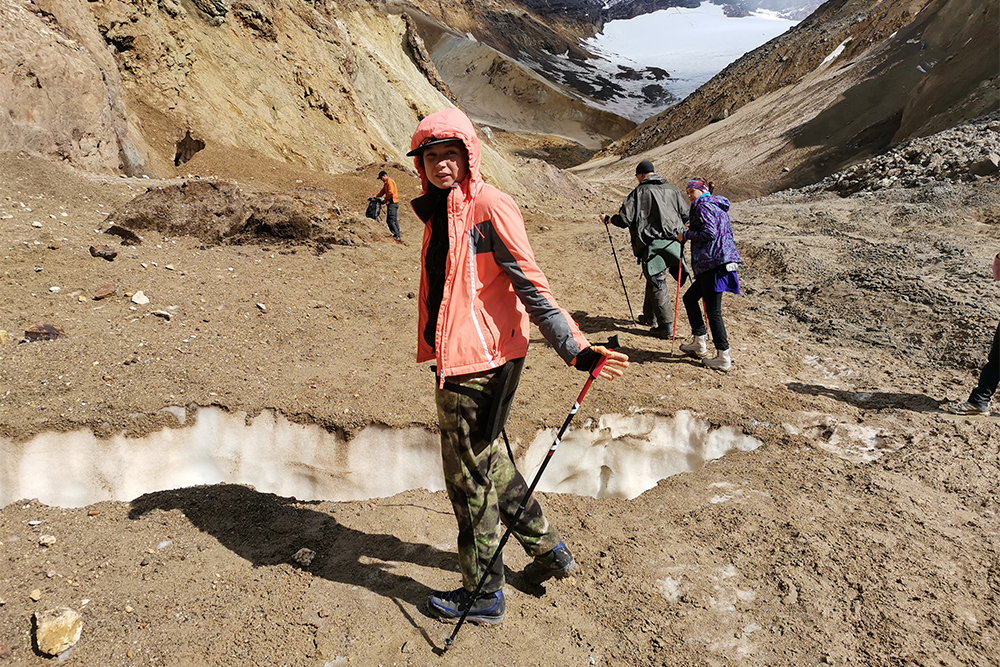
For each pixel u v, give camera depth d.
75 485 4.08
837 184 16.14
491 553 2.68
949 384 5.02
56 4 11.90
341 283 7.19
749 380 5.22
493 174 22.30
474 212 2.45
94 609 2.71
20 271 5.85
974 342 5.54
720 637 2.72
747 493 3.72
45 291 5.66
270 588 2.91
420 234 12.15
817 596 2.92
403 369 5.20
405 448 4.43
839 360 5.55
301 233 8.40
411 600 2.89
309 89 19.17
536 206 22.88
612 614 2.84
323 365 5.13
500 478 2.67
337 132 19.34
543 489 4.57
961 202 11.27
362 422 4.41
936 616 2.82
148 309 5.62
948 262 7.71
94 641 2.57
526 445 4.39
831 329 6.26
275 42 18.95
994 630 2.75
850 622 2.79
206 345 5.14
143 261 6.64
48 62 9.90
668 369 5.46
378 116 23.80
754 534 3.36
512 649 2.64
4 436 3.89
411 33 34.56
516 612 2.83
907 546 3.25
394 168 16.08
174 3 15.67
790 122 37.47
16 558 3.00
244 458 4.42
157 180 10.99
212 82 15.92
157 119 14.12
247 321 5.74
